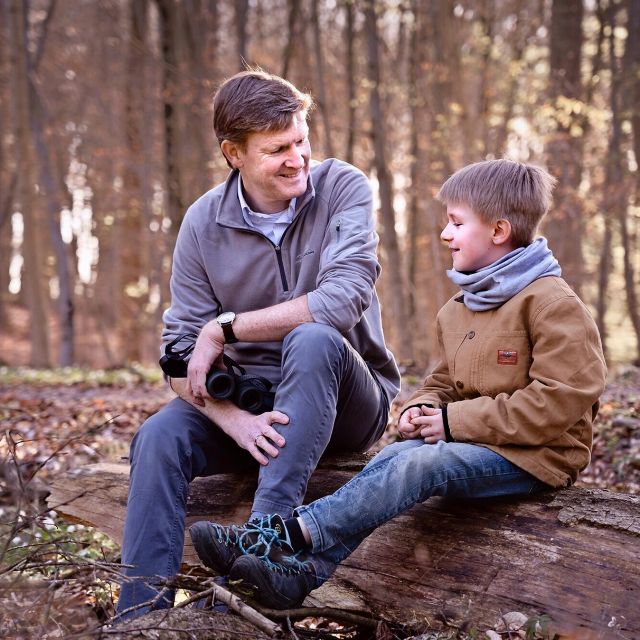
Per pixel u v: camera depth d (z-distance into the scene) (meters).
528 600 2.60
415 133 19.50
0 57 22.91
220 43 22.36
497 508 2.82
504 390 2.82
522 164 2.97
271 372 3.30
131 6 22.16
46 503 3.80
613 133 15.85
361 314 3.17
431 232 19.11
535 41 19.44
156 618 2.47
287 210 3.31
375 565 2.94
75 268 31.09
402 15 20.83
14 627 2.50
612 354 19.92
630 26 17.09
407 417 2.93
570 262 15.53
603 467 5.17
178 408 3.08
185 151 19.11
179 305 3.41
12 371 16.64
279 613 2.61
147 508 2.84
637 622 2.41
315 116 22.14
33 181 22.06
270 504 2.77
